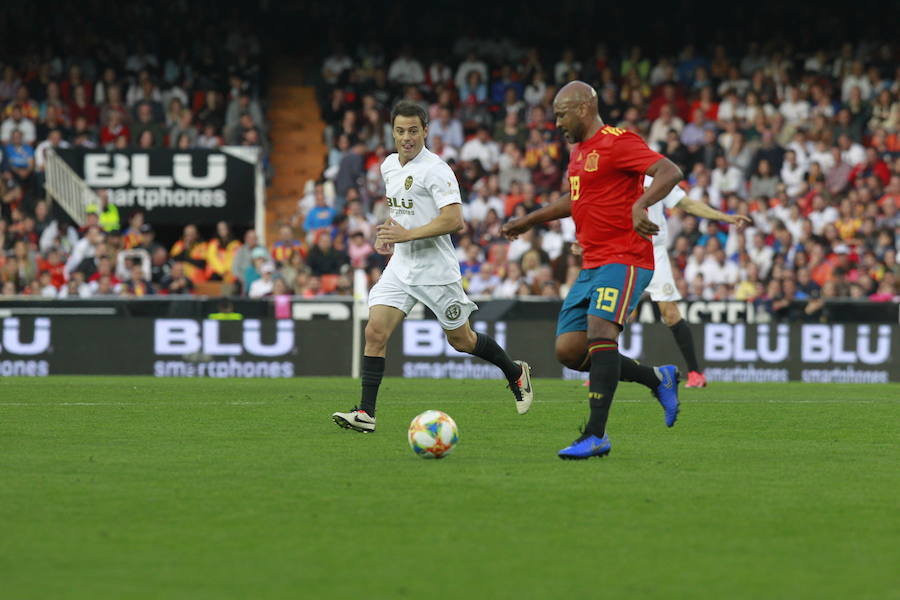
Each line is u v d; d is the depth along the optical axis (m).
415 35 92.88
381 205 78.00
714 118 84.50
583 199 24.34
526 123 83.56
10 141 77.62
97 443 26.45
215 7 90.12
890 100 84.44
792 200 77.00
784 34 93.06
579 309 24.94
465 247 71.38
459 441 27.23
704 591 13.29
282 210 86.69
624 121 84.56
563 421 32.38
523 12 94.12
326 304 60.19
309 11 93.38
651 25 93.50
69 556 14.84
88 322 59.44
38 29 85.19
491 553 15.11
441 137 83.69
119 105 81.50
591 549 15.37
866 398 43.06
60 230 74.94
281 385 49.34
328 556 14.91
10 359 59.28
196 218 76.06
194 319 59.56
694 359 47.78
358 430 28.91
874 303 60.12
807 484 20.89
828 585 13.58
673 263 71.00
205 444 26.34
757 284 64.25
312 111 91.06
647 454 25.05
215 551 15.16
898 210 75.31
